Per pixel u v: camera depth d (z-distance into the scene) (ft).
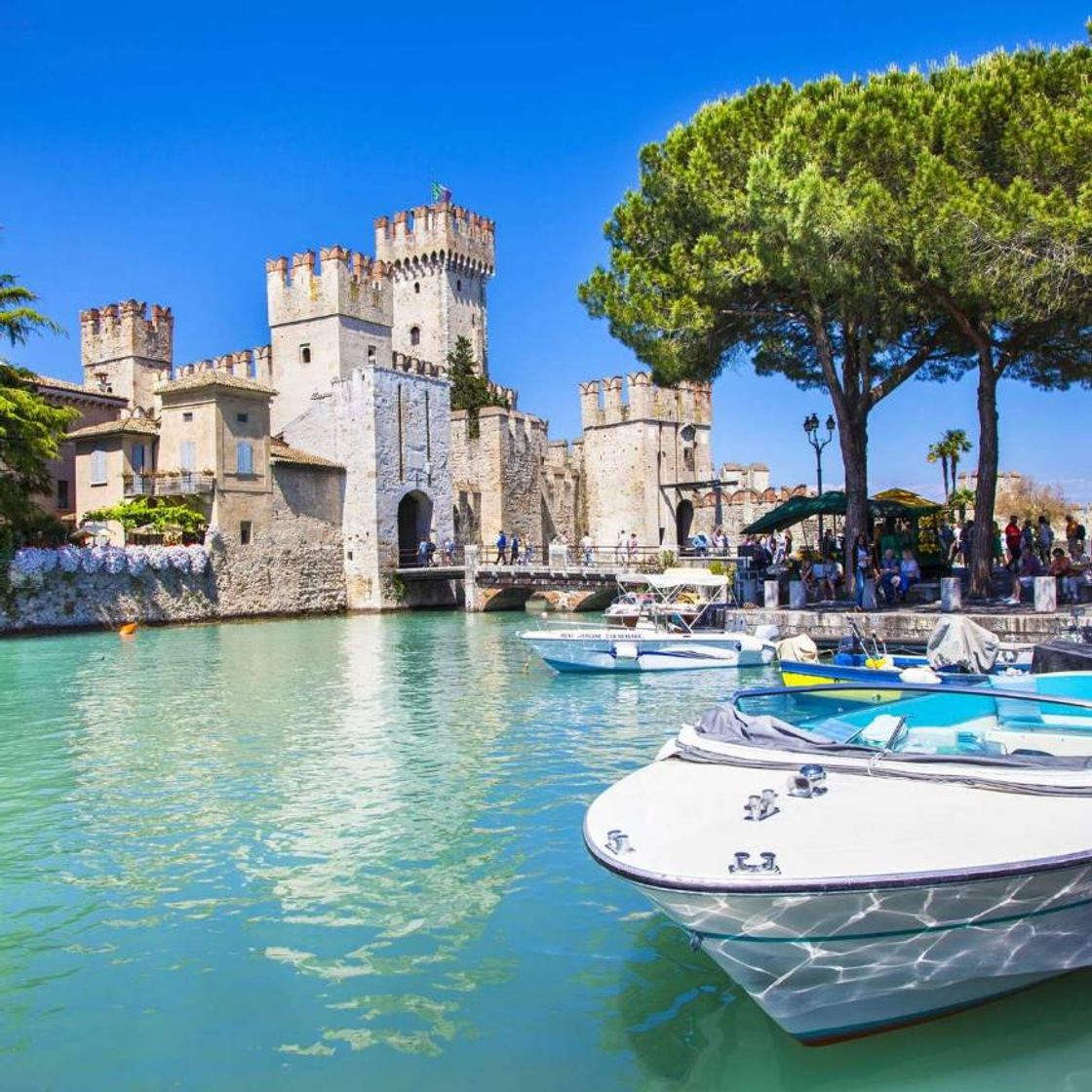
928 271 79.30
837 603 100.37
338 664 98.53
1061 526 193.16
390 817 39.86
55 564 141.28
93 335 232.73
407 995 24.16
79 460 177.27
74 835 38.45
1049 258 71.87
